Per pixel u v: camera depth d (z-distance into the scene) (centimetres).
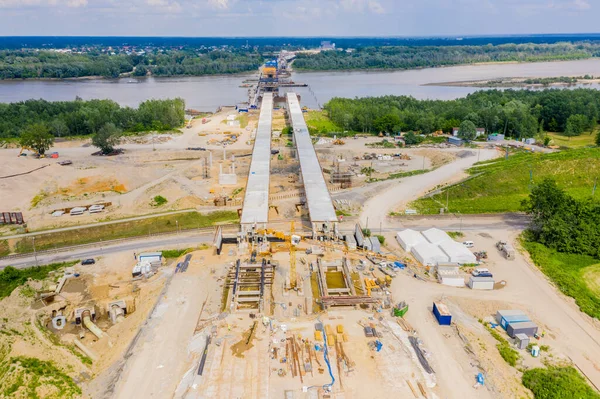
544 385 6794
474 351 7588
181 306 8744
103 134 19138
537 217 11962
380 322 8231
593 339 7944
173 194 14725
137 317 8506
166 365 7244
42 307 8888
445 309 8381
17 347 7544
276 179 16262
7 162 16762
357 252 10906
